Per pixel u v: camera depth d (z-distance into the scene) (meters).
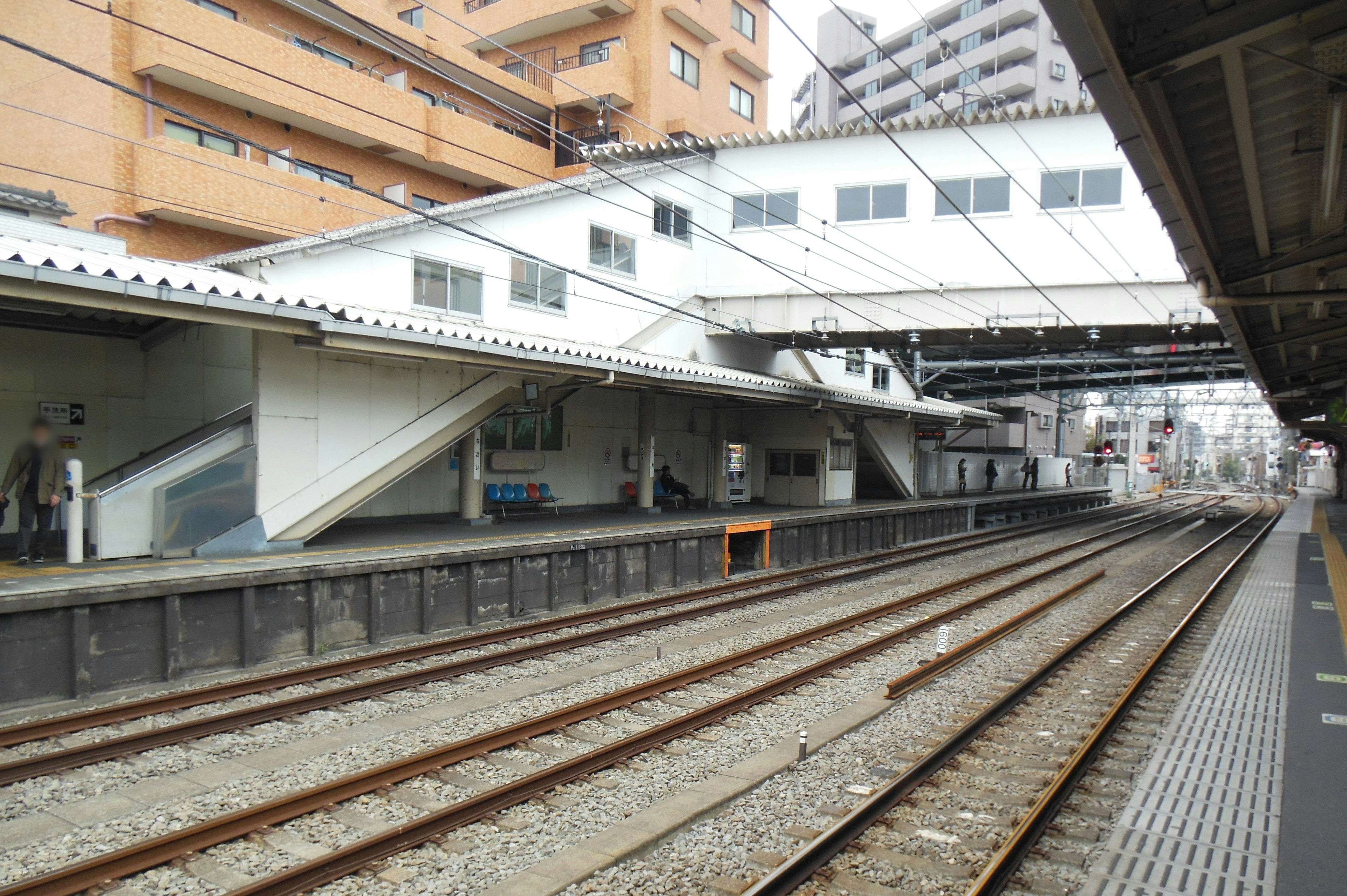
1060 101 20.11
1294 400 27.05
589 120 32.66
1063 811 5.98
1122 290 19.86
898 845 5.53
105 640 8.75
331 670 9.53
